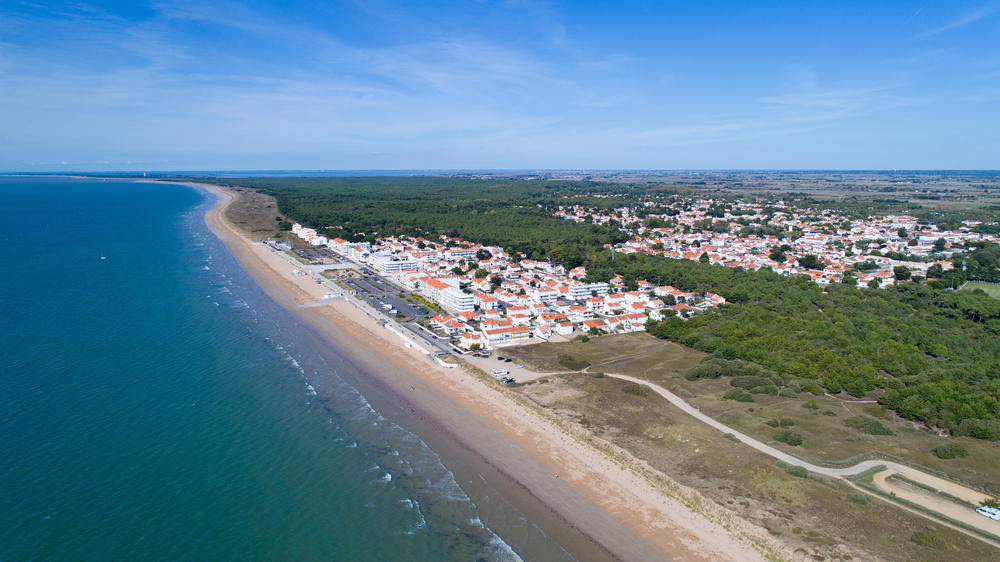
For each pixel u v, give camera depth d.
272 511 76.12
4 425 94.69
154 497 77.38
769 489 81.75
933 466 87.56
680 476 86.12
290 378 122.25
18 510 72.75
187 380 118.19
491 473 88.00
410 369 132.50
